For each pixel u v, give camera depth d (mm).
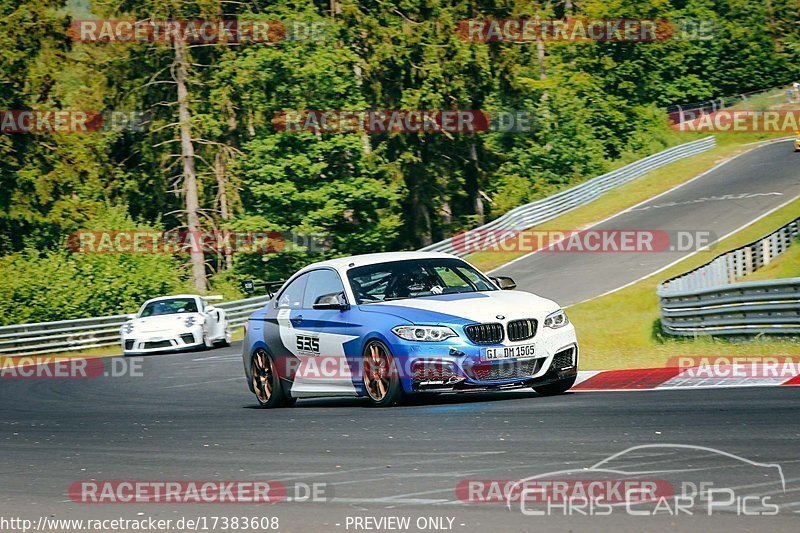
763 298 49219
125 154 181500
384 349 31297
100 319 94375
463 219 199125
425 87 183625
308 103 165750
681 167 168500
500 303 31625
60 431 32344
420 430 25922
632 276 100250
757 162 163500
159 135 172375
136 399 43969
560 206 142875
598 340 61938
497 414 27922
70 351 91562
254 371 36469
